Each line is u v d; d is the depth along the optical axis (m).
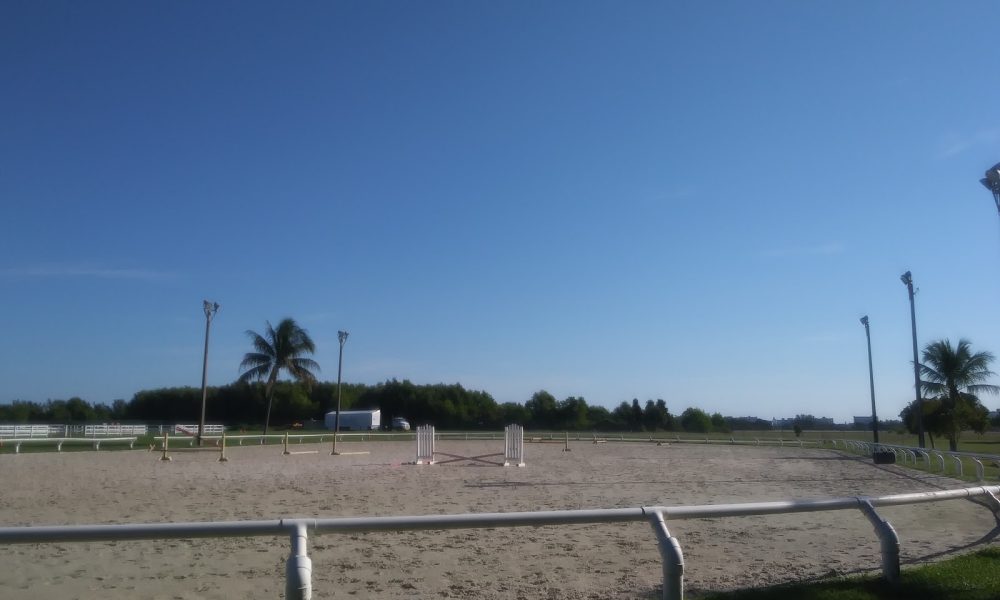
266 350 65.44
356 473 27.70
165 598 7.99
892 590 7.42
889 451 33.56
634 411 95.25
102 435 54.38
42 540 5.18
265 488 21.00
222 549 10.68
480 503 17.34
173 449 43.22
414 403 96.50
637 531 12.33
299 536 5.56
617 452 46.84
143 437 50.66
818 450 48.81
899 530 12.12
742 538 11.62
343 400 95.75
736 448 52.59
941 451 27.42
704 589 8.00
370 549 10.77
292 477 25.36
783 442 56.66
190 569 9.40
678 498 18.56
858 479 24.59
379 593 8.19
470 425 96.00
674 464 34.28
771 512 7.12
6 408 85.12
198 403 92.00
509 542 11.36
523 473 28.34
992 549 9.48
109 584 8.60
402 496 18.94
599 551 10.63
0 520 14.27
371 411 79.75
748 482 23.64
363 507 16.42
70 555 10.23
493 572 9.27
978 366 44.59
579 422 95.12
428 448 35.62
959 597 7.14
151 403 93.38
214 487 21.25
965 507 15.08
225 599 7.95
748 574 8.87
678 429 94.00
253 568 9.46
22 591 8.27
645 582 8.64
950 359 44.72
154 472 27.16
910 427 47.59
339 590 8.33
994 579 7.72
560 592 8.17
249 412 90.69
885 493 19.58
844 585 7.52
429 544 11.17
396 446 53.38
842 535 11.84
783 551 10.52
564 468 31.61
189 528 5.43
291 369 65.81
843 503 7.67
